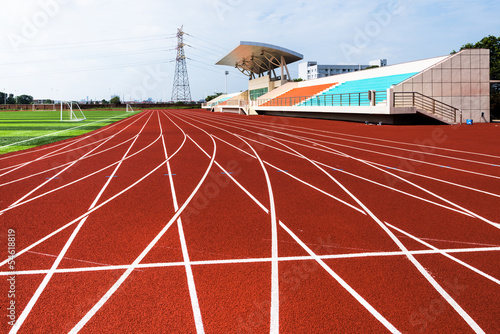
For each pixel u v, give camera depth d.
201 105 99.94
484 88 23.61
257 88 55.94
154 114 52.34
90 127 24.94
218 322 2.81
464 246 4.21
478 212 5.45
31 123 29.50
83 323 2.82
